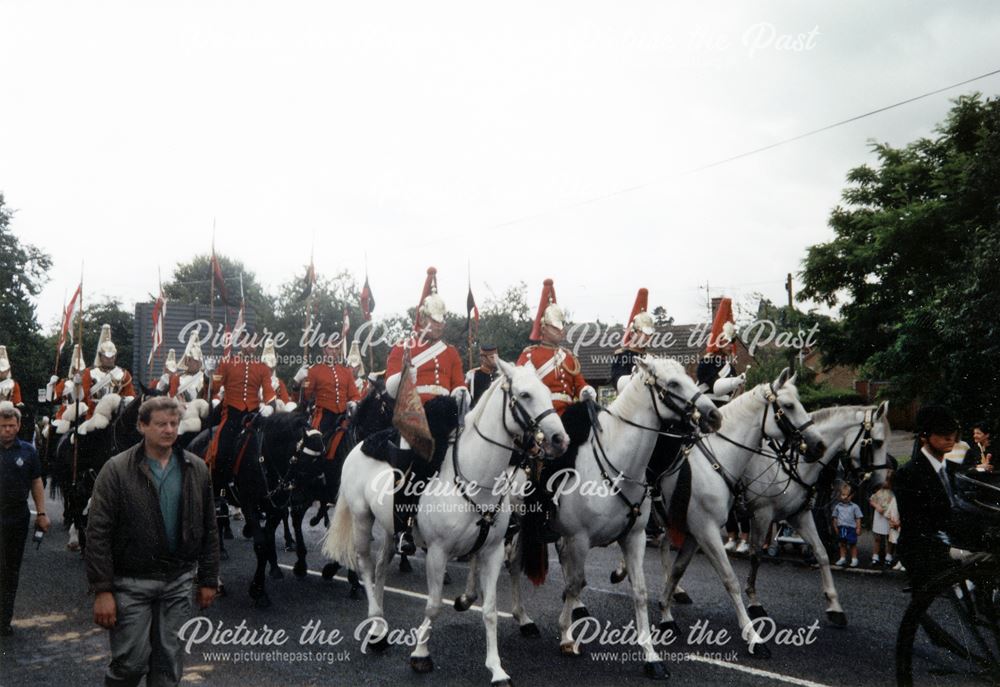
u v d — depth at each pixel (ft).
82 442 32.30
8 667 19.97
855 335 48.39
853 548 32.63
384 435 22.38
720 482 22.21
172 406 14.58
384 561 21.66
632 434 20.01
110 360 35.09
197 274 151.64
